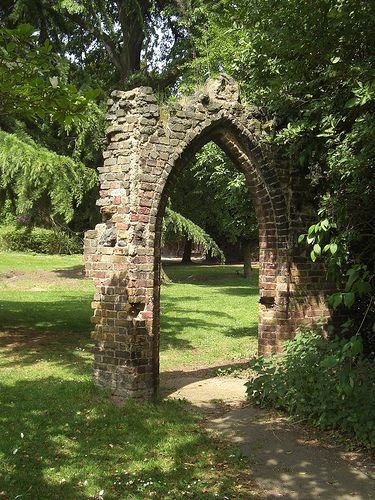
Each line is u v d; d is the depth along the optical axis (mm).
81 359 9031
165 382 8070
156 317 6938
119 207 6758
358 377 5738
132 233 6688
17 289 19578
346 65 6664
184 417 6168
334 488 4496
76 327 12250
